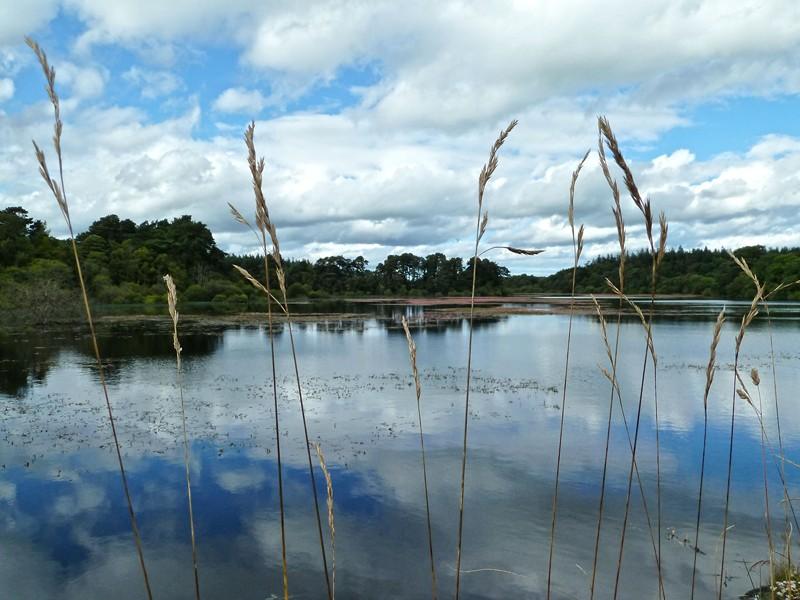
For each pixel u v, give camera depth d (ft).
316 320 159.02
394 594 19.02
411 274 418.92
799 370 64.75
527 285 437.17
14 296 158.71
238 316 175.94
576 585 19.27
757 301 7.18
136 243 328.70
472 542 22.72
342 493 28.12
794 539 22.24
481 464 32.27
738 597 17.67
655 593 18.47
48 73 4.70
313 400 50.62
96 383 59.82
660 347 89.86
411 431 39.50
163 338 108.17
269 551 22.31
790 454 33.53
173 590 19.56
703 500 26.61
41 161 4.87
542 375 63.87
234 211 5.28
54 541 23.44
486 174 6.75
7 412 46.47
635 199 5.96
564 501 26.76
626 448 35.17
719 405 46.62
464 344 97.76
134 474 31.22
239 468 32.01
